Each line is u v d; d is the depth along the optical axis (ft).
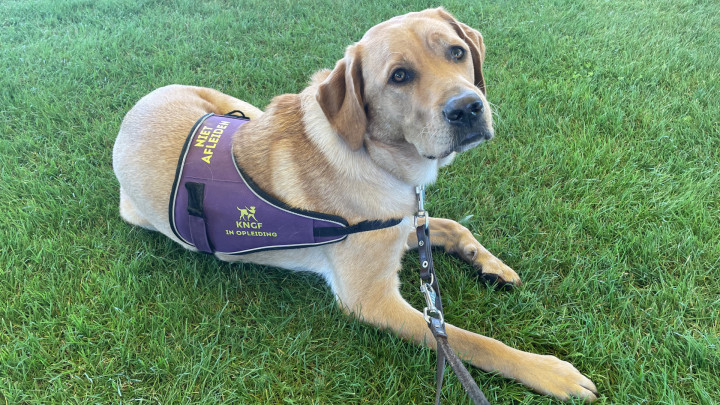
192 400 1.73
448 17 1.88
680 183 2.50
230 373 1.81
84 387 1.76
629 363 1.68
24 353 1.81
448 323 1.92
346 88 1.68
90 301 2.05
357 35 4.29
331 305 2.03
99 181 2.71
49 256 2.25
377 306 1.89
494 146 2.90
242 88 3.51
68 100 3.51
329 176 1.79
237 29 4.54
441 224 2.28
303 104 1.91
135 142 2.18
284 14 4.87
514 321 1.92
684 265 2.04
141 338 1.93
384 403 1.66
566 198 2.52
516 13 4.61
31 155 2.99
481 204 2.54
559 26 4.30
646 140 2.81
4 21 4.96
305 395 1.74
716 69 3.47
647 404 1.59
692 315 1.87
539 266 2.12
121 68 3.95
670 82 3.37
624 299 1.94
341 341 1.90
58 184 2.74
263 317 2.00
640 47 3.84
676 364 1.66
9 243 2.29
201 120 2.13
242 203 1.84
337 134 1.74
